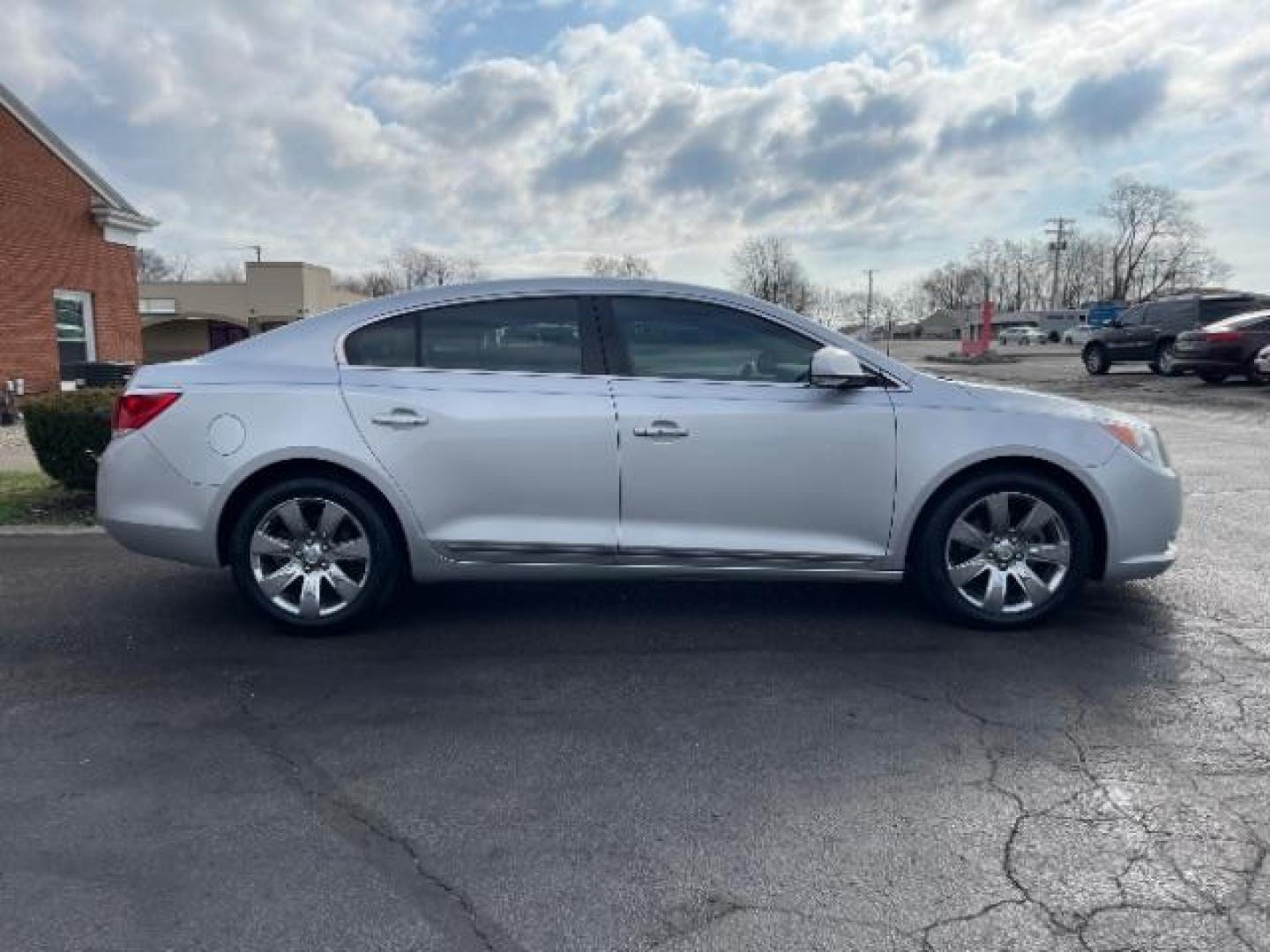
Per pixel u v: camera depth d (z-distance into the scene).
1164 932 2.19
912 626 4.40
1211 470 8.89
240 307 43.03
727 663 3.95
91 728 3.34
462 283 4.36
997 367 29.92
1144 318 21.77
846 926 2.22
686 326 4.27
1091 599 4.76
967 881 2.39
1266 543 5.95
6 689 3.70
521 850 2.56
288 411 4.15
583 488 4.17
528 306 4.27
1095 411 4.32
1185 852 2.51
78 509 7.25
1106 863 2.46
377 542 4.23
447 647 4.18
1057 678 3.74
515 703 3.56
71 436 7.10
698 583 5.17
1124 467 4.19
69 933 2.20
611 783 2.93
